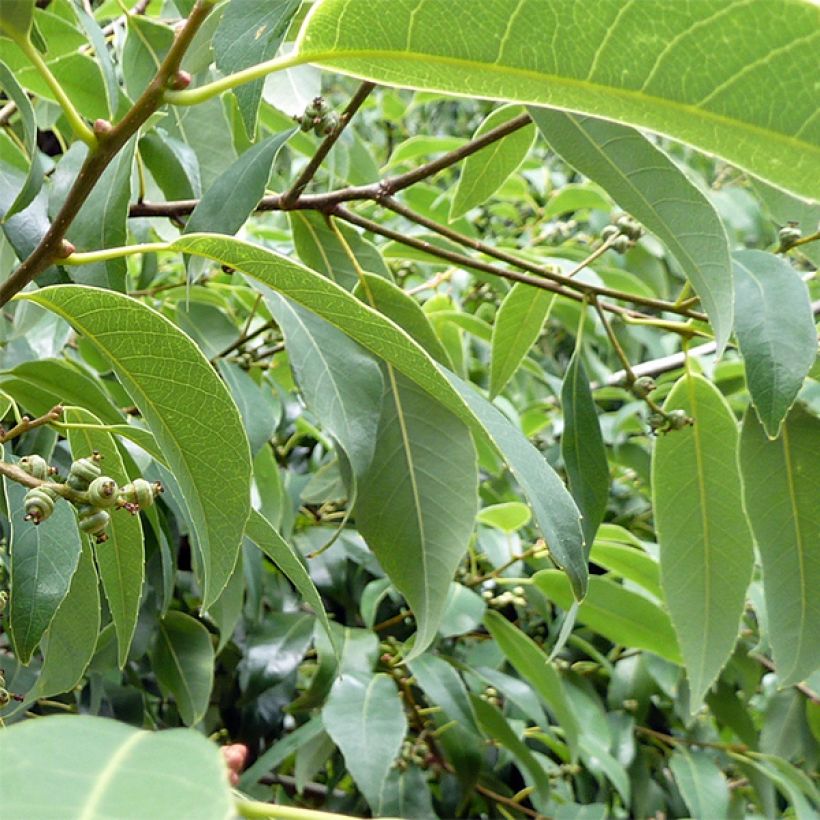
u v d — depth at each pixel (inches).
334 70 14.3
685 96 13.8
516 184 34.6
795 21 12.5
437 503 20.1
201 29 17.2
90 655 18.3
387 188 20.5
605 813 27.2
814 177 13.8
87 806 7.3
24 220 17.1
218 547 15.9
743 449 20.9
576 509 16.2
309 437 30.2
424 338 20.7
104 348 15.7
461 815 29.5
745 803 32.3
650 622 26.8
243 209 17.7
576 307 32.4
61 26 22.3
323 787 30.4
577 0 13.4
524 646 26.9
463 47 14.0
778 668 21.2
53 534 17.1
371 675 24.6
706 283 18.1
